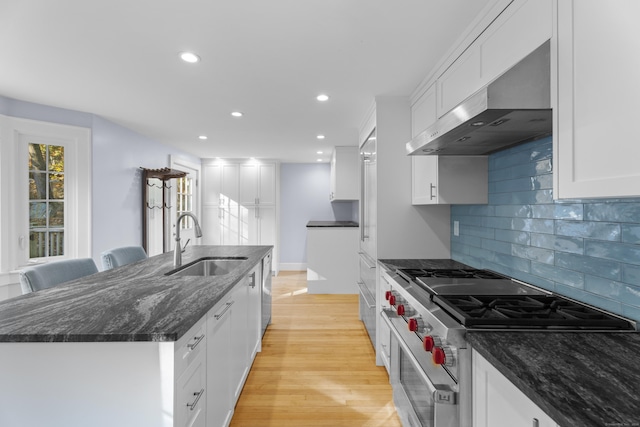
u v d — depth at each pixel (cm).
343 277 458
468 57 159
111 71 211
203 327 127
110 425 99
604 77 79
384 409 196
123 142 355
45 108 280
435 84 201
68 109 292
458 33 165
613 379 73
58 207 294
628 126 73
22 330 98
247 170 581
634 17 72
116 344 98
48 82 229
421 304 132
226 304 161
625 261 106
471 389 101
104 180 325
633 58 72
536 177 153
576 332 101
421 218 252
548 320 104
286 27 159
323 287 457
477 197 199
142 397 98
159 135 397
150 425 98
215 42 174
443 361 104
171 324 103
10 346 98
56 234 293
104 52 185
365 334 311
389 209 252
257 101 269
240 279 178
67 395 99
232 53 186
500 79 106
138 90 245
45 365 98
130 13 148
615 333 100
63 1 139
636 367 79
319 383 224
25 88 242
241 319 199
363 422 184
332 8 144
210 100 267
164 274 184
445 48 180
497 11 133
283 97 258
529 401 73
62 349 98
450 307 120
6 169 262
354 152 462
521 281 163
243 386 212
